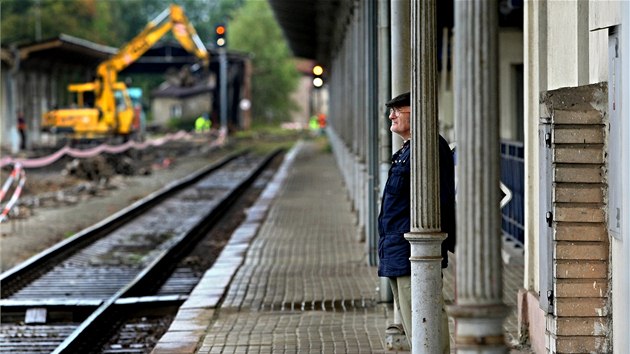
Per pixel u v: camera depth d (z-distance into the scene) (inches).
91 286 1572.3
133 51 4953.3
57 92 6279.5
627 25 674.2
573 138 757.9
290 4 4121.6
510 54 1875.0
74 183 3553.2
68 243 1921.8
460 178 470.0
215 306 1238.9
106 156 4025.6
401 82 944.3
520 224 1456.7
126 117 4877.0
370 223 1530.5
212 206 2859.3
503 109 1887.3
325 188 3201.3
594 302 764.0
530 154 943.0
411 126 701.3
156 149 5910.4
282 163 4847.4
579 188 761.0
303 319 1150.3
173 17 5182.1
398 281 789.9
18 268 1612.9
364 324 1108.5
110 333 1245.7
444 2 1897.1
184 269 1782.7
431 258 704.4
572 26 829.8
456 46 473.1
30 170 4104.3
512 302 1163.9
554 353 770.2
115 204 2896.2
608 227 751.1
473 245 468.8
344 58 3383.4
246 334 1075.3
